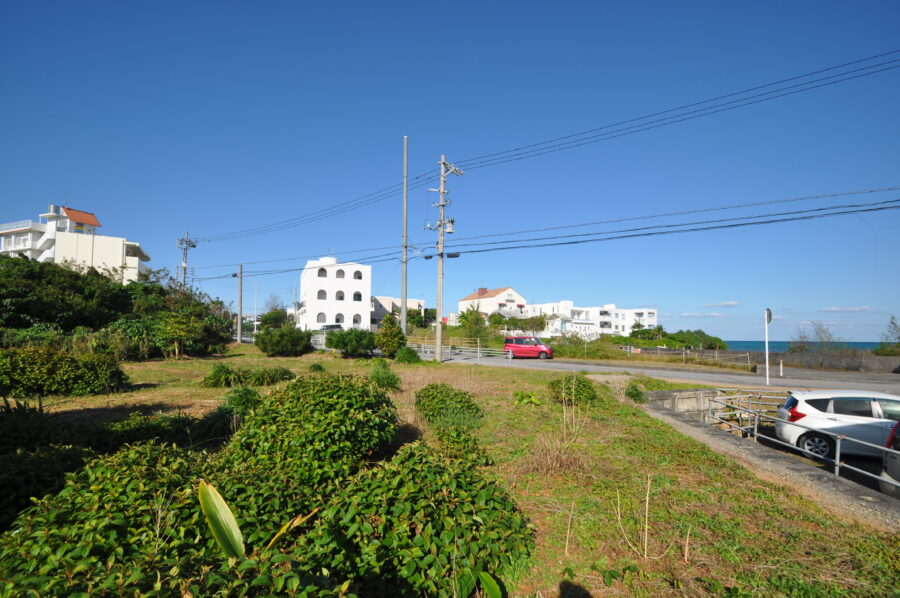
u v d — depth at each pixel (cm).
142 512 327
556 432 825
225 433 812
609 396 1186
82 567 213
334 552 319
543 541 432
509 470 634
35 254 5928
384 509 366
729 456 698
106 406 1102
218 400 1188
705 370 2423
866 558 384
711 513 482
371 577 321
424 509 378
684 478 593
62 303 2491
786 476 605
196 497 339
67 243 5584
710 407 1188
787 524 454
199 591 199
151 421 779
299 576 221
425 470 425
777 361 2741
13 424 565
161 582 204
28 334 1956
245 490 372
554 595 354
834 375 2128
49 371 1218
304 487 429
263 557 243
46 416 627
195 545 321
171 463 392
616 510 492
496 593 319
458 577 334
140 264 6134
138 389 1390
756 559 389
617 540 429
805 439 919
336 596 218
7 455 443
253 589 215
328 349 3144
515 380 1606
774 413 1184
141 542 306
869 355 2447
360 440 565
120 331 2328
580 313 8694
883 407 883
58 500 340
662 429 855
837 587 344
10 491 403
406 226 3073
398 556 343
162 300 3225
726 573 370
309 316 6138
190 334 2591
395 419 671
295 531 376
